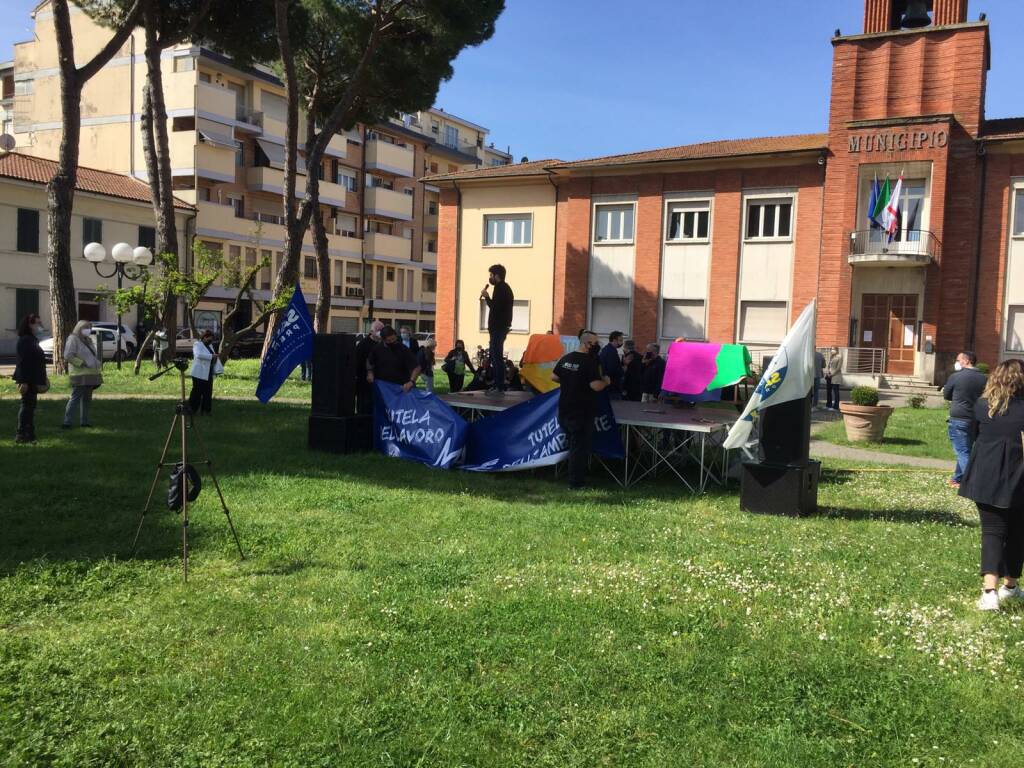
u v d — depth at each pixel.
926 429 16.58
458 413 11.53
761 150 28.70
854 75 26.94
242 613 4.96
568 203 31.45
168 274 21.86
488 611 5.09
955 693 4.08
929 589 5.78
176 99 40.28
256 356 37.03
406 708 3.82
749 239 28.59
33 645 4.44
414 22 24.81
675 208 30.00
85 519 7.14
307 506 8.02
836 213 27.23
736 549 6.76
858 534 7.45
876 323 28.05
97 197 35.31
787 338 8.29
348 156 50.41
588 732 3.65
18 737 3.49
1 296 32.75
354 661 4.29
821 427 16.97
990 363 26.12
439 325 34.38
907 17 27.17
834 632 4.89
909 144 26.11
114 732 3.58
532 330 32.59
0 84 50.38
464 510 8.01
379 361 11.83
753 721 3.77
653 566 6.18
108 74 42.53
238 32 25.41
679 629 4.89
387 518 7.62
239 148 43.53
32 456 9.92
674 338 30.11
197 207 39.81
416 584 5.61
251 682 4.03
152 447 10.93
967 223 25.89
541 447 10.17
